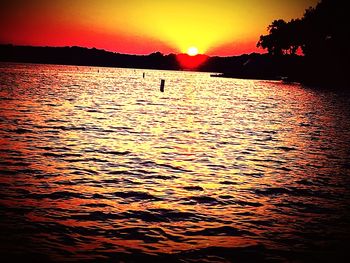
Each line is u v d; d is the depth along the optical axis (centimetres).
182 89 8625
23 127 2492
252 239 922
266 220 1052
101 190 1261
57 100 4550
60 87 7144
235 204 1180
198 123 3127
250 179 1483
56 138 2164
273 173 1591
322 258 832
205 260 806
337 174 1595
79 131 2444
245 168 1662
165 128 2753
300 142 2386
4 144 1934
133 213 1064
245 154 1970
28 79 9475
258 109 4650
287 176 1546
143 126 2798
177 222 1013
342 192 1338
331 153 2048
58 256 790
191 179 1447
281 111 4459
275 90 9262
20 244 835
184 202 1178
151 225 985
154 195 1233
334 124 3347
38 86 7056
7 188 1230
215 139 2394
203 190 1312
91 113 3450
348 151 2111
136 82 10925
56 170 1485
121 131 2523
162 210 1098
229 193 1291
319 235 956
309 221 1052
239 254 840
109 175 1448
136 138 2288
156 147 2041
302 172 1619
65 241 865
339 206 1186
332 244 904
